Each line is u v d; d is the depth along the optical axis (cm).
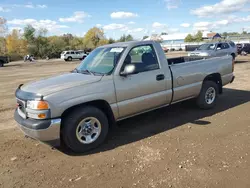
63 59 3847
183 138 428
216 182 294
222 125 484
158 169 329
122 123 520
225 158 350
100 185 299
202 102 573
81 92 378
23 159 376
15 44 6084
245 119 514
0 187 304
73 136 375
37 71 1942
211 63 578
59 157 379
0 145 429
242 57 2367
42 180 316
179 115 557
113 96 409
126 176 316
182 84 515
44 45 6375
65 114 379
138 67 445
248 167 324
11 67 2594
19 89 412
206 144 399
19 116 392
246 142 401
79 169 340
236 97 716
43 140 359
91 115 390
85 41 8381
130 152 385
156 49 477
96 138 401
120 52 435
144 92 449
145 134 455
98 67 444
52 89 368
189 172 318
